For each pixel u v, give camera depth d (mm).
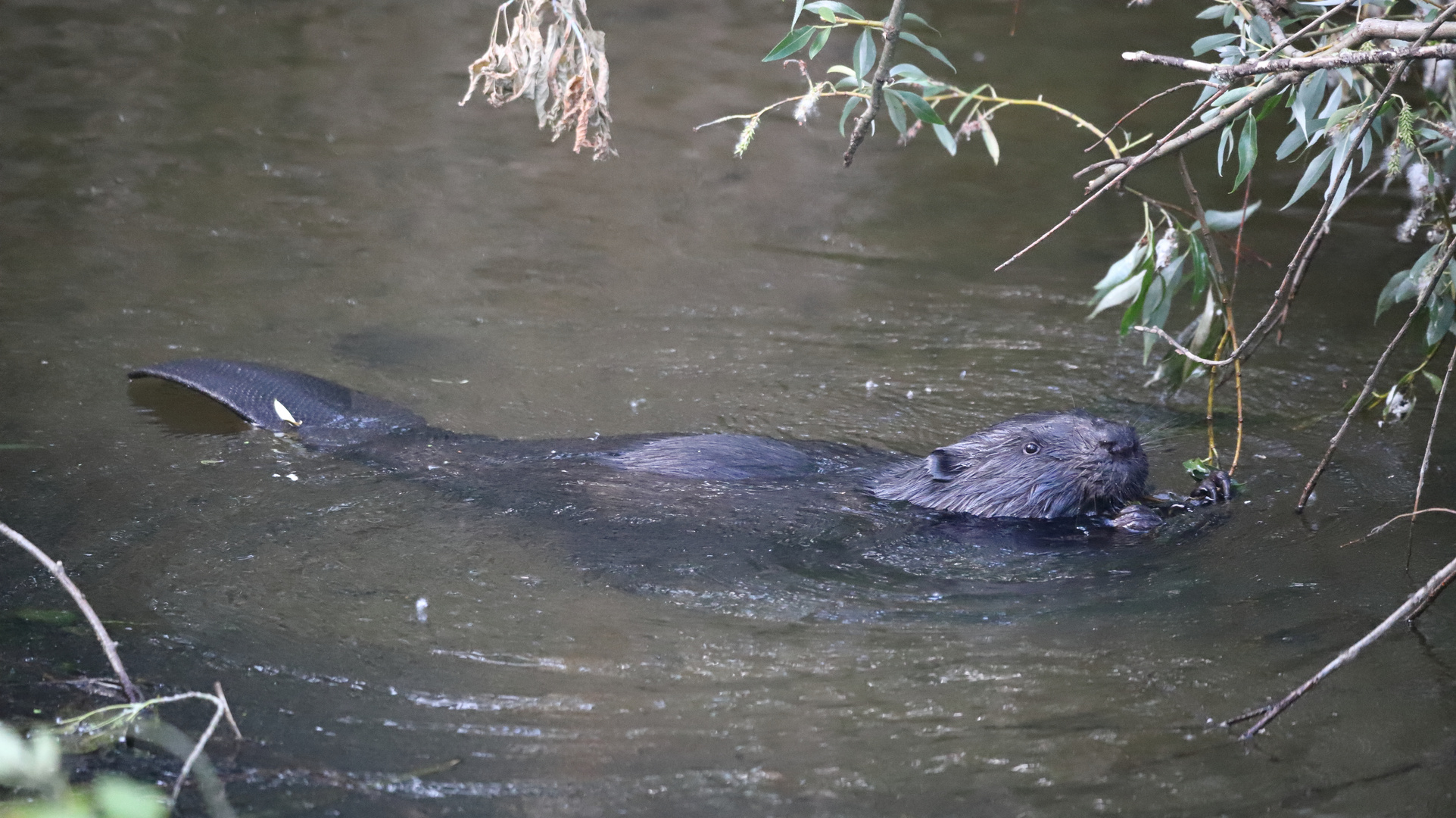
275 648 8305
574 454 11344
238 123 19812
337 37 23938
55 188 17016
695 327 14438
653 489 10844
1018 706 7766
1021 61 23109
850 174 19312
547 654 8328
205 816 6586
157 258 15273
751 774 7039
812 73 22750
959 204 18250
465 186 18188
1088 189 9430
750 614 8945
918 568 9773
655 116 21000
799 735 7430
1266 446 11922
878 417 12562
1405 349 13922
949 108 21203
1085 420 10930
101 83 20891
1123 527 10508
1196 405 12875
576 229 17016
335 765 7062
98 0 24828
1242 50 9305
